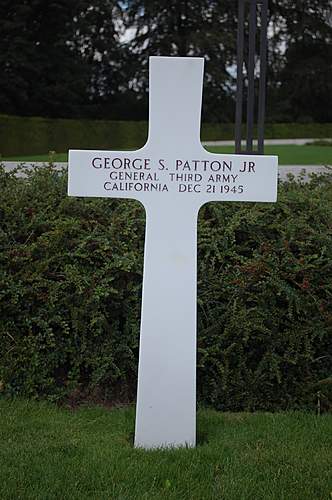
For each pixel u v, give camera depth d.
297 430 3.65
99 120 36.03
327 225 4.40
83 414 3.84
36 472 3.09
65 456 3.25
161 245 3.35
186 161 3.33
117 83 41.34
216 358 4.04
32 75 35.19
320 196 4.71
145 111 41.03
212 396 4.05
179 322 3.38
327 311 4.03
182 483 3.03
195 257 3.36
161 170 3.32
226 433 3.62
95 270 4.08
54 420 3.71
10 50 34.00
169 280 3.36
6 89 34.38
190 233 3.35
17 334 4.03
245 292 4.01
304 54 44.47
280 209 4.50
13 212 4.31
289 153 26.06
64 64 36.69
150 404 3.41
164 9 42.28
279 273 4.03
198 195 3.35
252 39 7.80
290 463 3.24
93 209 4.44
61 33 36.66
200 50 40.78
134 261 3.98
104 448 3.35
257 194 3.36
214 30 41.06
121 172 3.33
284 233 4.24
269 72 42.91
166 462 3.22
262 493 2.97
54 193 4.60
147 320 3.38
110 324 4.09
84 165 3.32
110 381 4.16
